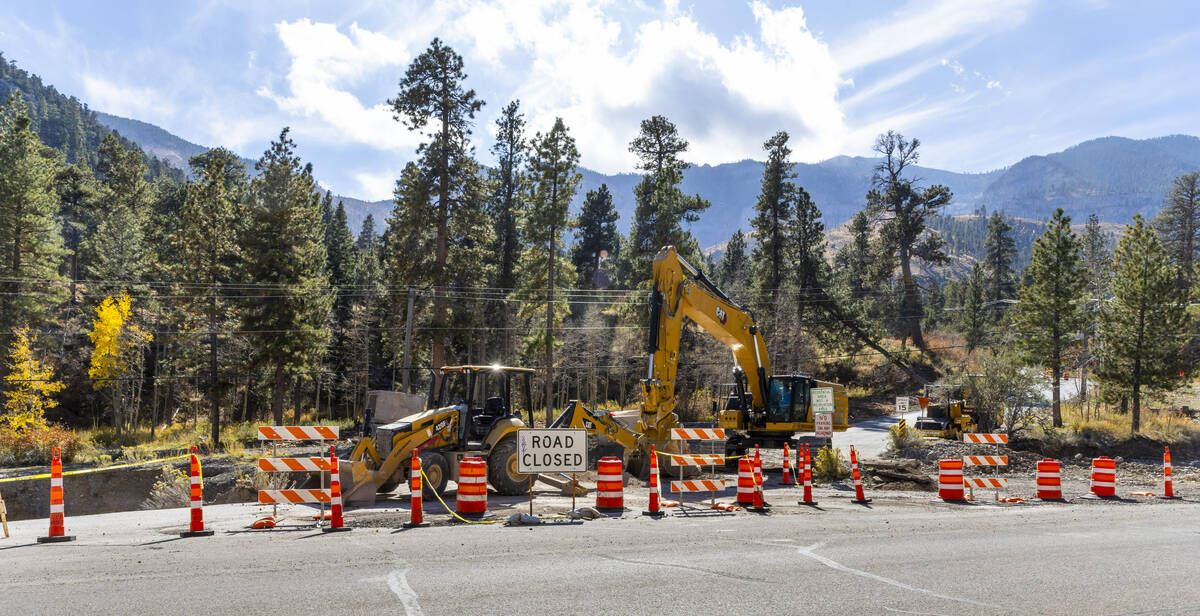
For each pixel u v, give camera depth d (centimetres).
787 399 2719
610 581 761
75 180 9506
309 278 4866
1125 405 4116
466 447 1764
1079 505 1684
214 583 741
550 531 1134
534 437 1334
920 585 763
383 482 1655
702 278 2414
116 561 866
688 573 804
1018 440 3384
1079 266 4003
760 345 2647
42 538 1058
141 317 5950
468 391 1794
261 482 2059
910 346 7425
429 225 4772
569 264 4853
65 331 6247
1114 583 784
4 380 4616
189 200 5022
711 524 1239
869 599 699
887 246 7444
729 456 2622
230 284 4891
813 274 6750
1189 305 3856
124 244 6969
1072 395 5281
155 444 4509
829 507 1589
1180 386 3881
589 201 8750
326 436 1351
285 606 651
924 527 1223
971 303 8138
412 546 974
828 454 2292
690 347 6041
